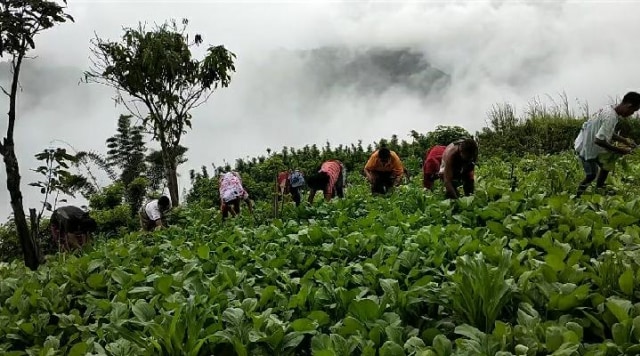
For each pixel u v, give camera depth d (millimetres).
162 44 13531
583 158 7516
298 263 4992
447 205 6234
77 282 5035
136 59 13594
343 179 10680
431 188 8625
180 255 5656
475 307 3232
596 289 3562
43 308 4574
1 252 12258
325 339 3102
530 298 3350
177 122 14500
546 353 2729
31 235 7223
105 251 6414
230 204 10664
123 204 15680
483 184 8234
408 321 3484
